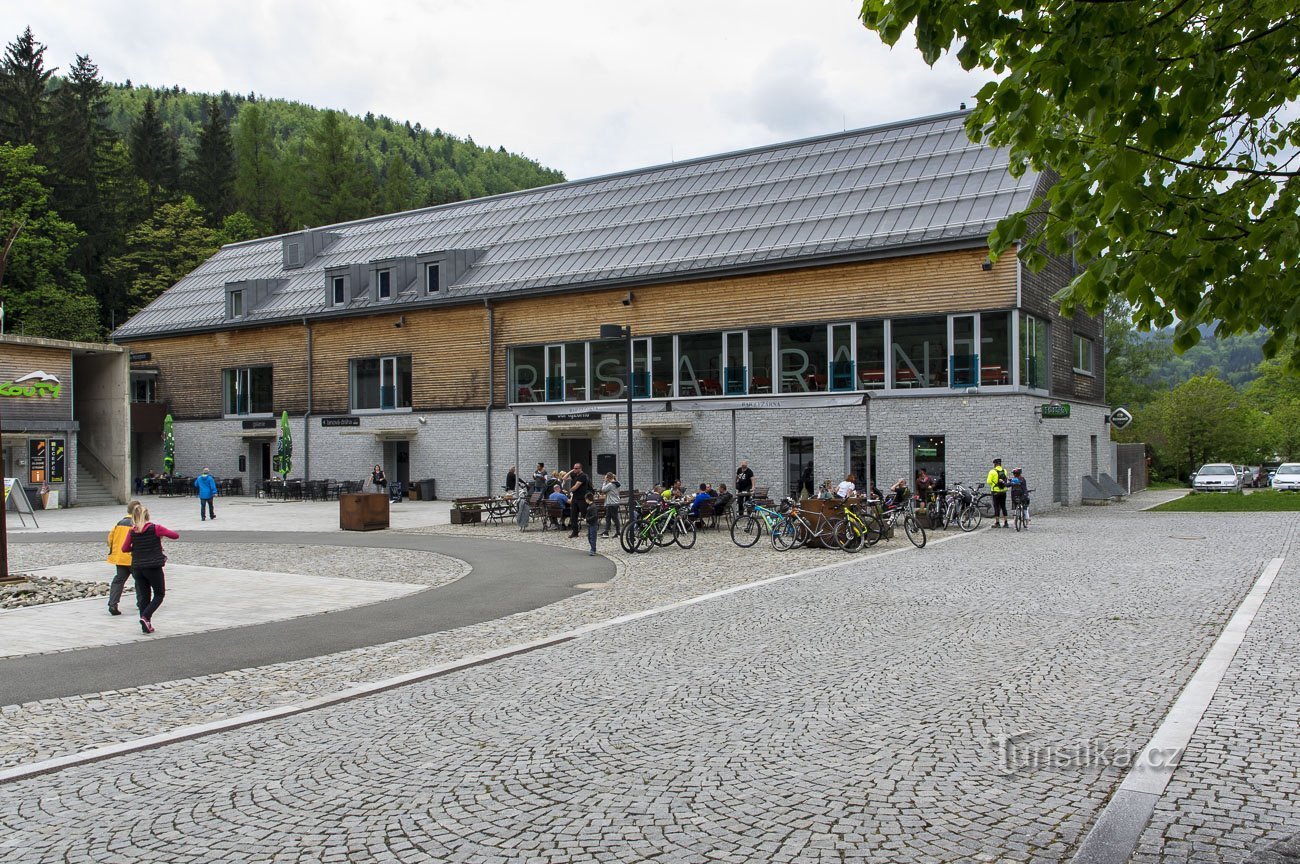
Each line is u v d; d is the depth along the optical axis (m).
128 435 39.25
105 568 17.73
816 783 5.71
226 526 27.28
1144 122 3.88
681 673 8.70
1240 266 4.18
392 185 89.75
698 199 37.12
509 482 29.73
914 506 21.48
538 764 6.20
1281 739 6.31
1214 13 4.26
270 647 10.46
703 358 31.73
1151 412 55.28
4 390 34.59
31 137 60.06
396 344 38.97
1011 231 4.57
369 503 25.44
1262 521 24.70
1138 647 9.31
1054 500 31.56
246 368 44.09
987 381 26.92
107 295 65.12
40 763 6.46
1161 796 5.33
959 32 4.20
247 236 77.44
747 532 20.52
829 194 33.25
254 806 5.58
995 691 7.76
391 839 5.03
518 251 38.88
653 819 5.21
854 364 29.00
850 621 11.12
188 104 148.75
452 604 13.26
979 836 4.88
